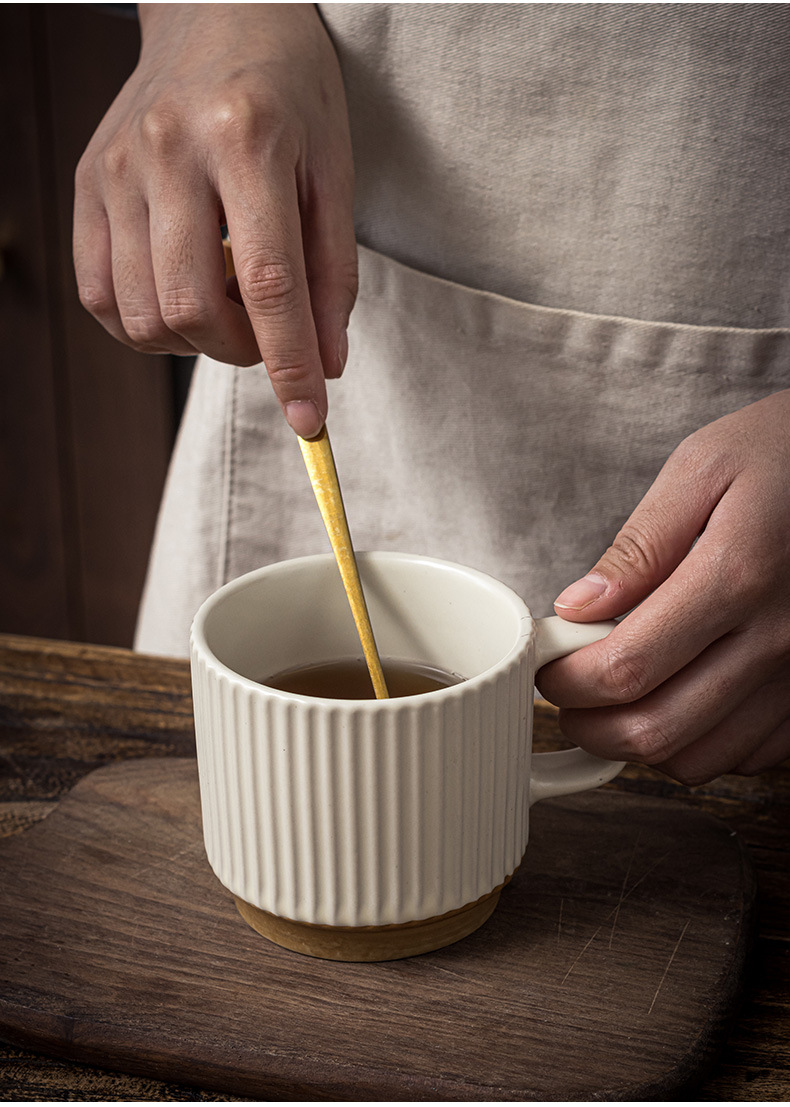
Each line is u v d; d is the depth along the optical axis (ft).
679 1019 1.68
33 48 4.22
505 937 1.79
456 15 2.13
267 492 2.63
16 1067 1.69
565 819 1.98
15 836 1.94
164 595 2.81
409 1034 1.66
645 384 2.27
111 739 2.18
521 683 1.68
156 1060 1.66
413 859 1.65
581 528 2.42
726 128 2.10
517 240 2.25
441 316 2.32
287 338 1.76
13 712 2.24
